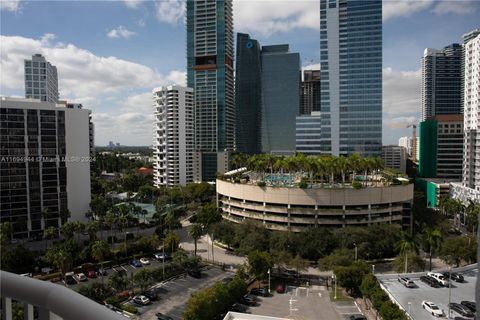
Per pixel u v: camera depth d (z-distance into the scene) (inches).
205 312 2036.2
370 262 3361.2
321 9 7347.4
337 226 3769.7
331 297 2608.3
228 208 4443.9
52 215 4234.7
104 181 7377.0
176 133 7268.7
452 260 2982.3
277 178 4857.3
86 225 3922.2
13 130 3996.1
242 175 5142.7
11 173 3988.7
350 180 4790.8
